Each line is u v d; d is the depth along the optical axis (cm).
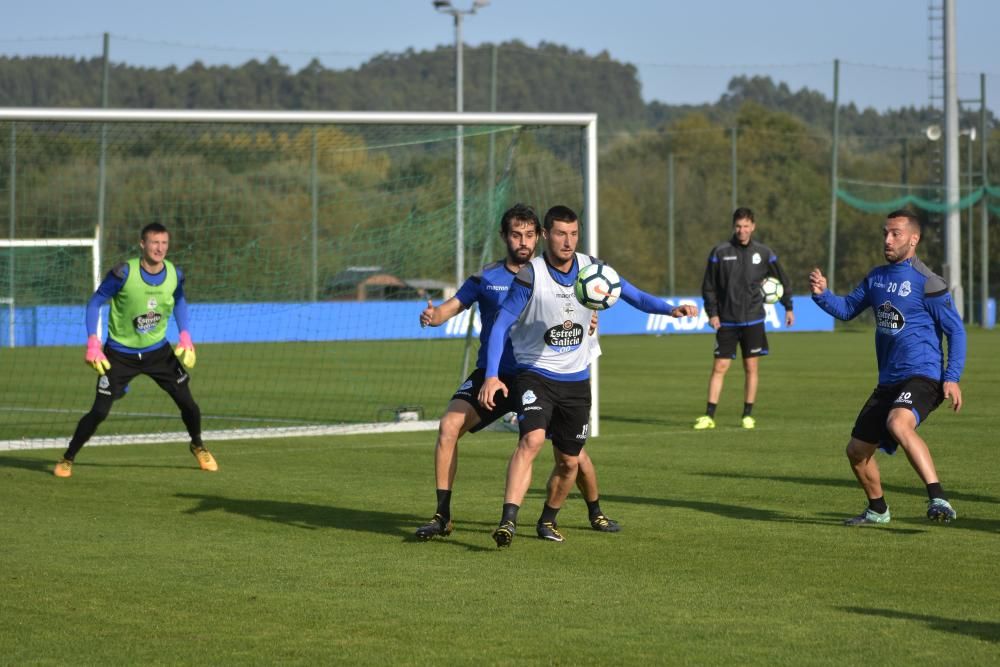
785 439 3359
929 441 3234
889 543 1959
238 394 4975
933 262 11956
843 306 2105
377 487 2591
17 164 8231
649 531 2075
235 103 15112
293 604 1571
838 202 13600
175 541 1995
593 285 1872
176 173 8500
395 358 6844
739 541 1983
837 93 10612
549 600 1592
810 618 1497
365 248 8369
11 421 4028
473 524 2150
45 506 2350
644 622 1481
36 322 7212
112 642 1402
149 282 2747
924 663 1310
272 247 7994
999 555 1864
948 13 9631
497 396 2019
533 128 4256
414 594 1625
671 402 4494
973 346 7731
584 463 2056
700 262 13125
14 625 1475
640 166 13962
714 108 19988
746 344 3628
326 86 16975
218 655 1351
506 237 2056
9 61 10244
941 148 10850
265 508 2327
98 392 2741
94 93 10494
